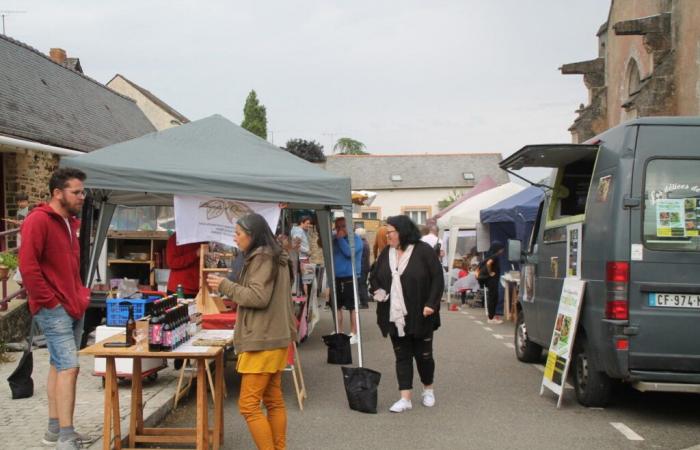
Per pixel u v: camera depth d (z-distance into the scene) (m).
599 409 6.88
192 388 7.54
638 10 19.33
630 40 19.83
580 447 5.64
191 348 5.02
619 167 6.25
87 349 4.96
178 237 7.63
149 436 5.48
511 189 18.02
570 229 7.20
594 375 6.71
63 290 5.05
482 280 14.30
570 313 6.84
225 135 8.77
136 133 22.84
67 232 5.15
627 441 5.80
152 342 4.91
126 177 7.59
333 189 7.84
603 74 23.22
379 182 47.69
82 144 17.08
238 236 4.93
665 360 5.98
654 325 5.99
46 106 17.39
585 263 6.71
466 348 10.77
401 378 6.86
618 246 6.10
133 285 11.48
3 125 13.81
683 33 16.53
